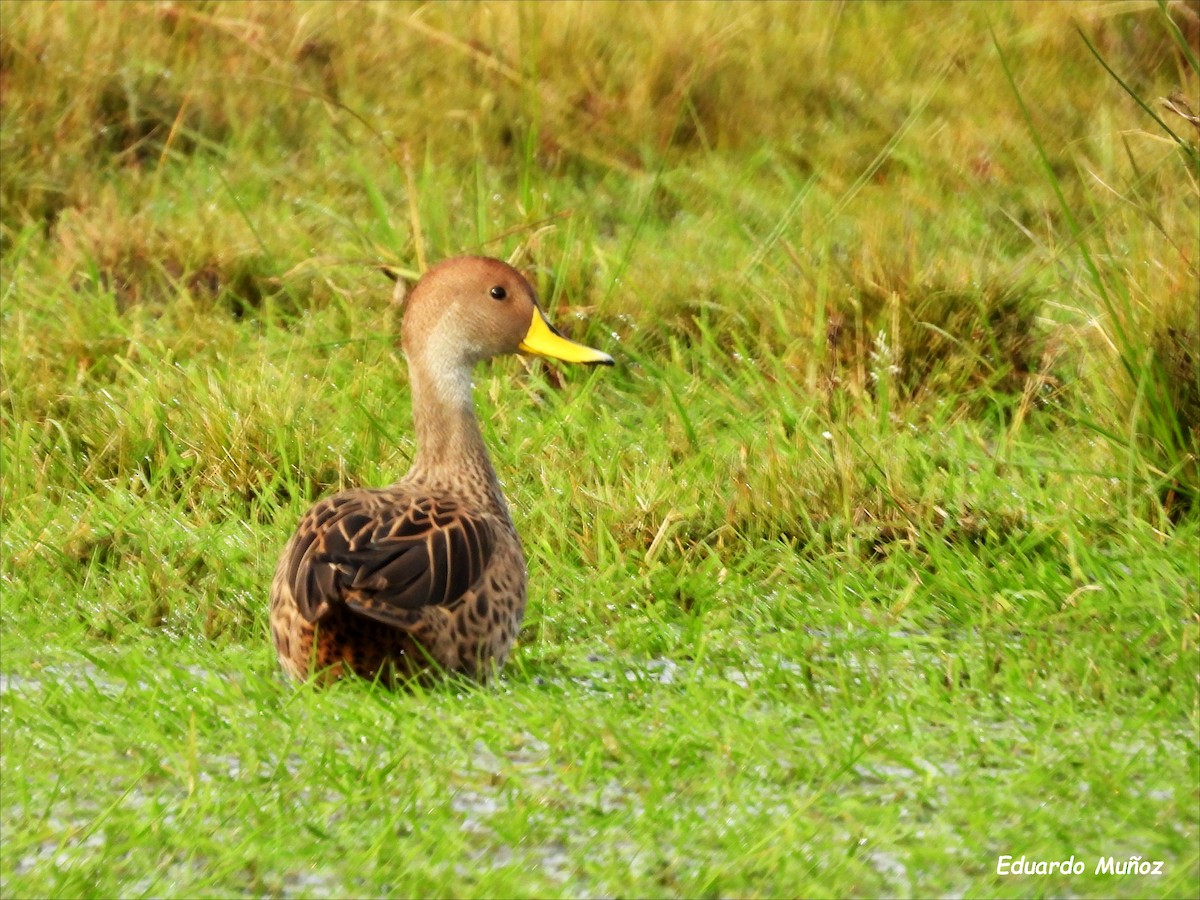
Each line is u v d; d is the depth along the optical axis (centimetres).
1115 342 1131
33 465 1117
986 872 682
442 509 861
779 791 743
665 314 1327
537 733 786
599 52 1733
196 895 664
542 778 753
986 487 1072
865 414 1179
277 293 1373
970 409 1223
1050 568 983
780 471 1072
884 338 1238
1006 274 1307
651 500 1054
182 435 1135
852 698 832
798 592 982
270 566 995
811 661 887
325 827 708
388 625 813
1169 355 1109
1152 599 939
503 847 699
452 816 718
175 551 1018
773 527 1042
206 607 956
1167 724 812
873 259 1312
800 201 1424
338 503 870
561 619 955
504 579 862
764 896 662
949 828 709
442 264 948
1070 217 1156
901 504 1047
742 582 995
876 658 895
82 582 1001
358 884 670
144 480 1100
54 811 730
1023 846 695
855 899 662
